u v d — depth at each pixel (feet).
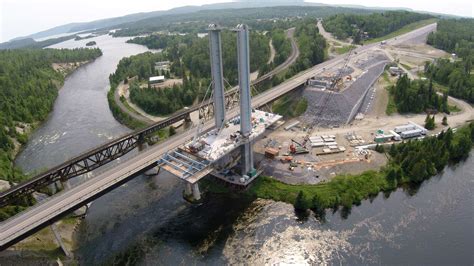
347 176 386.32
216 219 346.54
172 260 298.97
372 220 331.98
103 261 301.84
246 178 388.37
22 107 638.53
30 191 334.85
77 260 303.68
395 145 435.12
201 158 363.97
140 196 393.09
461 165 423.23
